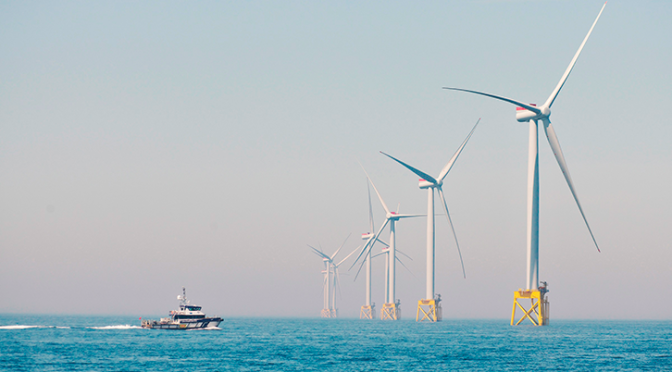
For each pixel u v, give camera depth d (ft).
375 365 393.09
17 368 374.43
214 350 481.87
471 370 371.15
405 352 474.49
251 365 391.45
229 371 366.02
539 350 487.61
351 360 419.13
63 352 456.86
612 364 398.62
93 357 426.10
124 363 396.57
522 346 526.16
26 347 492.95
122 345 515.50
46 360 409.28
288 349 497.46
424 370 371.15
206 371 365.61
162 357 429.38
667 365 395.14
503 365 393.09
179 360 413.18
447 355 451.12
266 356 440.86
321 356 443.73
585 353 464.65
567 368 380.78
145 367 380.17
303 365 392.27
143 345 516.73
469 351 480.64
